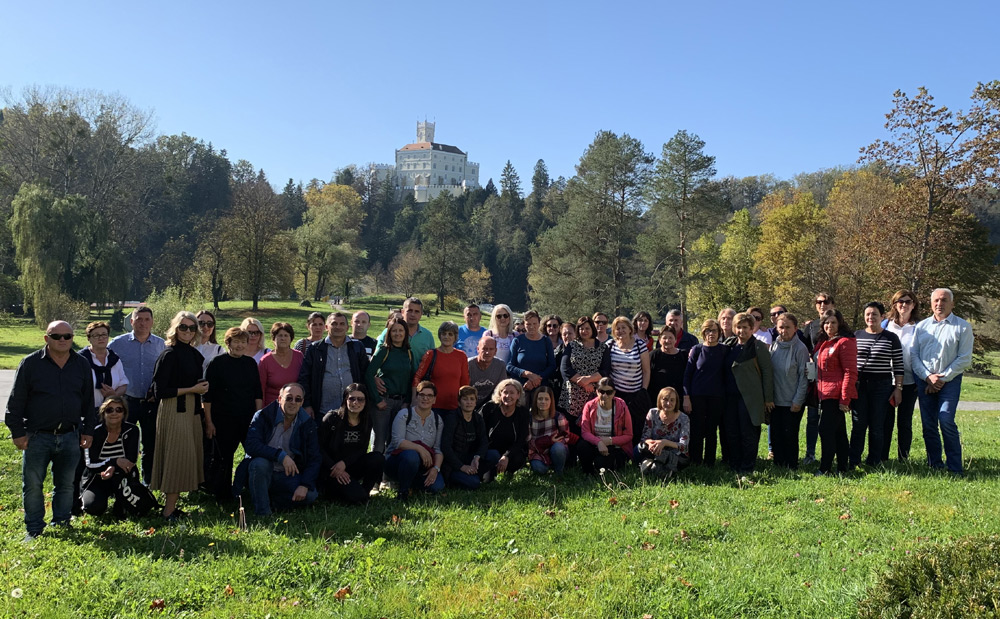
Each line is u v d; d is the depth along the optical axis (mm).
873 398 7934
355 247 102375
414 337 8555
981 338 31828
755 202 110500
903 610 3473
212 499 7055
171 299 37031
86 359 6473
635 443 8312
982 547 3629
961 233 28328
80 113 59625
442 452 7449
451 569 4965
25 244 43531
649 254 46156
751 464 7902
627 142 46469
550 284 47406
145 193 78688
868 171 43562
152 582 4605
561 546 5461
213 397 7039
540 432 8156
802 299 39000
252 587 4594
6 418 5648
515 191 135250
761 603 4344
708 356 8172
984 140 26578
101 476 6375
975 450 9469
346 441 7094
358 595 4500
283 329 7586
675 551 5293
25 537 5668
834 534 5629
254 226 62594
